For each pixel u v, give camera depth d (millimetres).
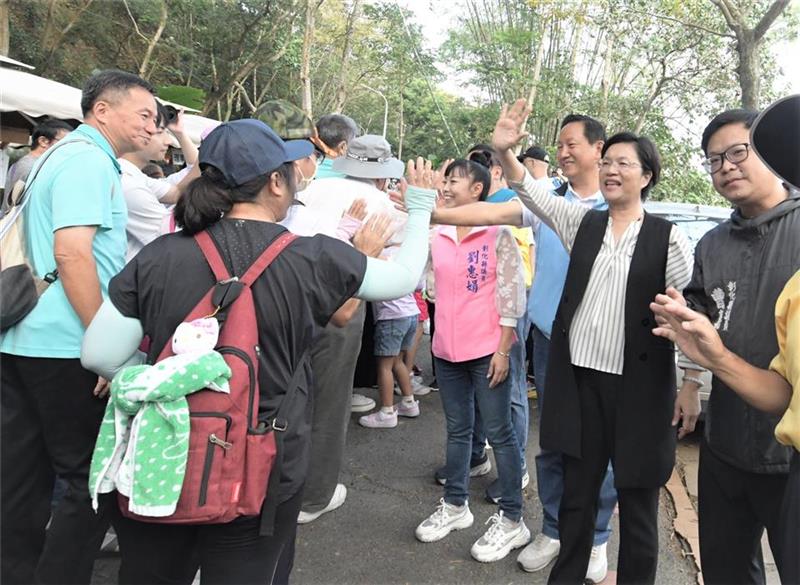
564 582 2256
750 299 1854
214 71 18172
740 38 8617
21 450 2111
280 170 1562
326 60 25359
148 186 2754
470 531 2994
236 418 1349
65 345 2016
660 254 2094
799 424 1299
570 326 2240
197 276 1446
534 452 4004
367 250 1896
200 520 1321
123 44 16766
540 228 2781
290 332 1468
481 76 20844
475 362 2793
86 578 2148
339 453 2984
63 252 1938
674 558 2846
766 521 1858
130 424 1385
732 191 1860
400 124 31109
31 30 14156
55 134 3820
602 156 2238
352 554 2764
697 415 2217
